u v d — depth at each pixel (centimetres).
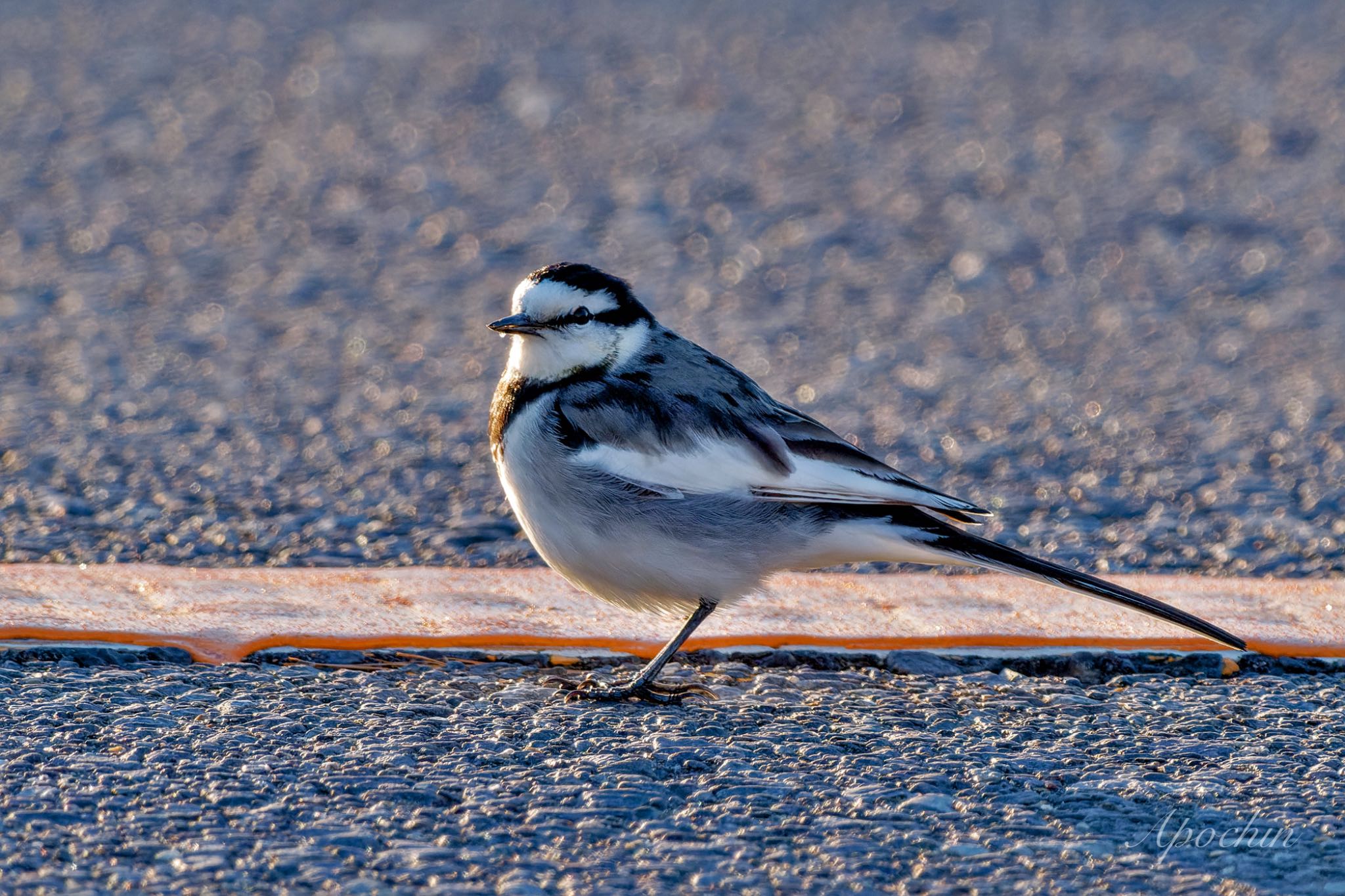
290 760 716
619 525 848
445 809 670
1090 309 1880
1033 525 1195
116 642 858
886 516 853
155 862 612
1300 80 2986
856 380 1611
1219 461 1362
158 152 2548
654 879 610
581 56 3216
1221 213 2258
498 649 891
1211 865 631
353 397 1520
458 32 3434
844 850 638
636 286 1953
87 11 3616
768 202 2325
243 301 1864
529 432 866
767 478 845
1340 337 1753
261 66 3123
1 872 598
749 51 3275
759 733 775
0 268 1962
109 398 1487
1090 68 3111
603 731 771
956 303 1903
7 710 761
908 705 822
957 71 3105
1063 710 817
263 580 978
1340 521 1203
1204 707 823
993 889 609
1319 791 706
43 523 1121
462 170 2478
